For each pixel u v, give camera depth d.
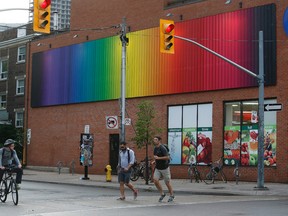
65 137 38.59
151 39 32.31
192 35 29.95
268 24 26.39
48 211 13.46
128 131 33.22
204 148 29.03
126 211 13.41
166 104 31.22
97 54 36.12
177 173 30.16
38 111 41.53
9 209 13.88
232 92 27.83
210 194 20.95
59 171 35.09
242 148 27.23
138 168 28.52
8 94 45.69
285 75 25.50
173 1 32.62
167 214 12.71
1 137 42.09
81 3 37.94
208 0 29.38
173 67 30.86
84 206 14.74
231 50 27.92
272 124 26.00
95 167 35.69
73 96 37.84
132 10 33.84
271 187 22.77
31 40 42.72
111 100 34.94
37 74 41.56
